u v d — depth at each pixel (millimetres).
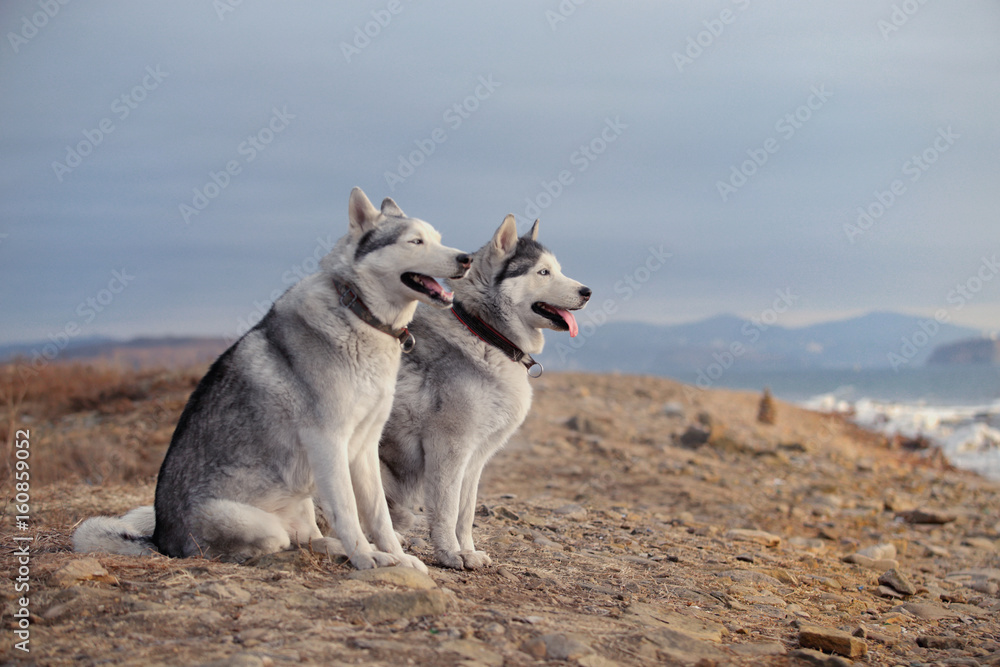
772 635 4500
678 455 13750
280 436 4672
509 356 5551
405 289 4707
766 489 11812
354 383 4598
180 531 4781
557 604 4449
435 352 5430
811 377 115312
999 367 144875
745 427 17797
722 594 5355
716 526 8820
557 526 7566
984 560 8641
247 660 3002
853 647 4207
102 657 3125
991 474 16844
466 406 5293
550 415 16672
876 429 23266
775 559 7246
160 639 3334
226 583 4039
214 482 4707
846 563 7777
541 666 3332
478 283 5617
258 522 4676
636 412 18453
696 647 3867
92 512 6898
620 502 9961
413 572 4348
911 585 6520
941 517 10664
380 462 5582
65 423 13281
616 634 3879
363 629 3553
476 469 5625
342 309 4648
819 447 16562
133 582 4051
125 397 14766
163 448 11164
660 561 6438
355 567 4500
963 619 5680
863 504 11531
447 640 3475
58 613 3562
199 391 4957
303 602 3828
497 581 4836
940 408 33406
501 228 5637
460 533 5578
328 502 4543
